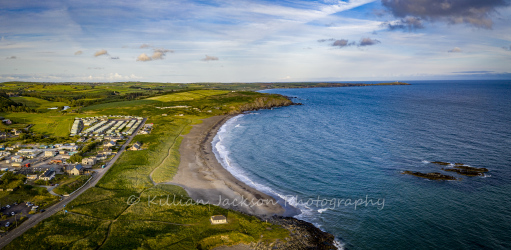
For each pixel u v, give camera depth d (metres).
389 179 81.62
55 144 119.06
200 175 88.75
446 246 52.34
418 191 73.62
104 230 56.94
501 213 62.38
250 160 103.00
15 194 69.81
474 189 73.81
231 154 111.06
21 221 58.91
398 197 71.00
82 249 50.66
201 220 61.78
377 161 96.69
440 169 87.44
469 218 60.91
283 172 90.19
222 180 84.75
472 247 51.78
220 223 60.81
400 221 60.81
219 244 54.22
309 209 67.31
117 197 70.94
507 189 73.31
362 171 88.38
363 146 115.62
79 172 85.56
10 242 52.16
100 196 71.19
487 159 94.62
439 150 105.94
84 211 63.56
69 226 57.78
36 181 77.44
